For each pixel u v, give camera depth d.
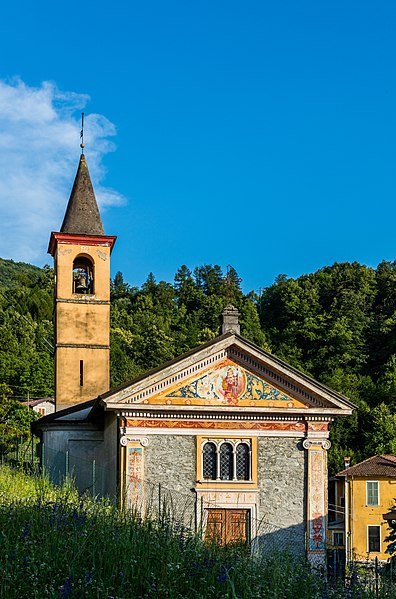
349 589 17.48
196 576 16.38
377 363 117.00
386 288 136.62
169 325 141.38
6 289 144.62
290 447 34.19
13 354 104.56
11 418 74.06
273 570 17.22
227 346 33.81
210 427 33.75
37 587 14.84
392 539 29.64
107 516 21.84
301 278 144.25
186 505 32.97
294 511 33.66
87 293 44.34
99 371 43.50
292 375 34.06
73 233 44.28
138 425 33.22
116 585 15.47
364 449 87.94
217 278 170.75
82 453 39.00
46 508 21.50
